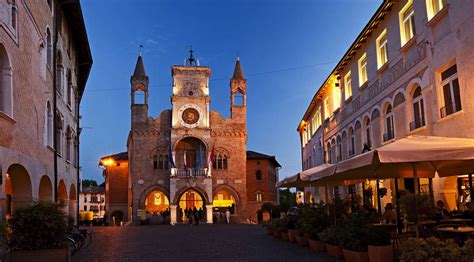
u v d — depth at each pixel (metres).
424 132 18.33
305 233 17.31
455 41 15.64
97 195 117.31
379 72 23.11
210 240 23.50
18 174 16.94
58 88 25.28
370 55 24.62
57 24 23.33
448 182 17.88
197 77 57.88
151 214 54.00
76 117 32.53
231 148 58.31
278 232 22.64
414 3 18.95
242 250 17.62
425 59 17.97
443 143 11.88
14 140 15.34
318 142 40.44
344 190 31.48
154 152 56.44
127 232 33.09
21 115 16.22
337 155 32.50
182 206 58.59
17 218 12.58
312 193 42.53
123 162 63.84
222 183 57.34
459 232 10.62
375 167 15.55
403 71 20.17
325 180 21.38
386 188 22.70
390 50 21.69
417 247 9.17
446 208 17.72
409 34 19.92
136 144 56.22
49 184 21.47
